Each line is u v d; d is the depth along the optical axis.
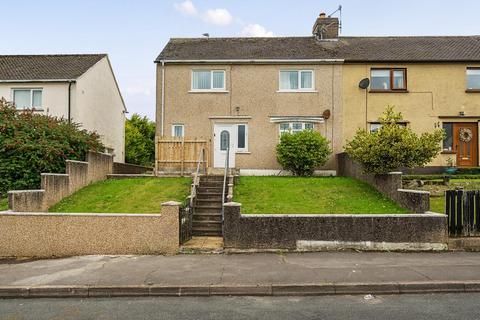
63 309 7.21
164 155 18.55
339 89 21.97
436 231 10.88
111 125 29.06
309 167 19.58
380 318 6.58
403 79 22.06
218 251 10.76
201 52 22.98
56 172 15.69
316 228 10.84
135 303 7.51
